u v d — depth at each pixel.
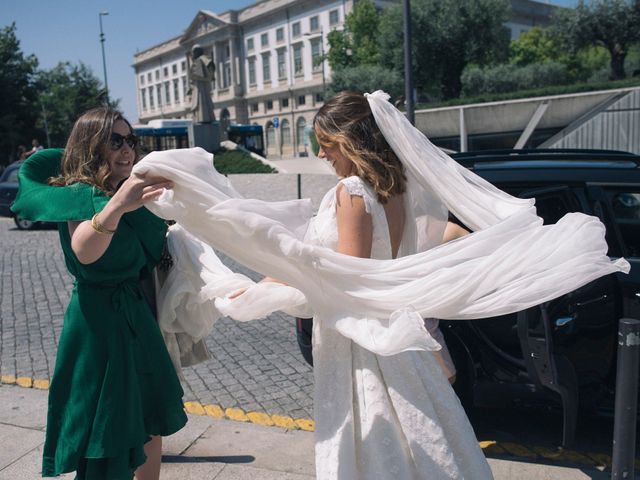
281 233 1.82
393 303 1.83
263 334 5.54
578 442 3.38
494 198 2.17
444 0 31.83
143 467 2.37
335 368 1.92
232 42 70.44
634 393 2.25
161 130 30.70
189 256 2.35
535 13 66.38
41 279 8.09
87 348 2.06
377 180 1.90
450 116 15.43
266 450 3.24
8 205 13.91
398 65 33.06
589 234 1.92
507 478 2.94
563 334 3.05
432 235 2.23
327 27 58.78
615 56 31.12
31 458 3.15
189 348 2.49
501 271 1.83
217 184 1.99
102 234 1.92
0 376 4.55
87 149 2.10
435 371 1.98
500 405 3.31
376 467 1.83
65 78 52.03
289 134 65.88
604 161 3.52
